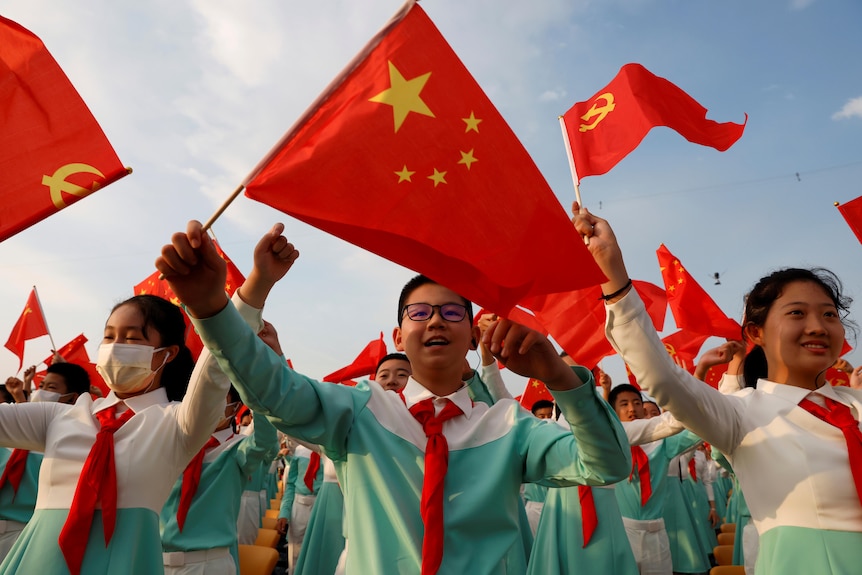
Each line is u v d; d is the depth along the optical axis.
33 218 2.90
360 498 2.40
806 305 2.86
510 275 2.21
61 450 3.07
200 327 2.19
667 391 2.63
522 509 6.14
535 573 6.32
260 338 2.50
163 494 3.11
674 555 8.27
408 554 2.26
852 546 2.44
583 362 4.23
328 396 2.48
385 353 8.12
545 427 2.56
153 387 3.45
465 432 2.56
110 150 3.02
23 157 2.96
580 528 6.25
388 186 2.24
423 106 2.33
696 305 5.79
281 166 2.21
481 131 2.34
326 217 2.19
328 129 2.27
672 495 8.48
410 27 2.40
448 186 2.26
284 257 2.55
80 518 2.81
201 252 2.11
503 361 2.18
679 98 3.82
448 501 2.36
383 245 2.24
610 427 2.25
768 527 2.62
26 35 3.10
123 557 2.85
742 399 2.87
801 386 2.88
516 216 2.26
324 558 6.71
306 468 8.97
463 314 2.73
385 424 2.53
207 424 3.06
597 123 3.87
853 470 2.50
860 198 4.11
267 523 9.82
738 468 2.79
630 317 2.65
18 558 2.90
